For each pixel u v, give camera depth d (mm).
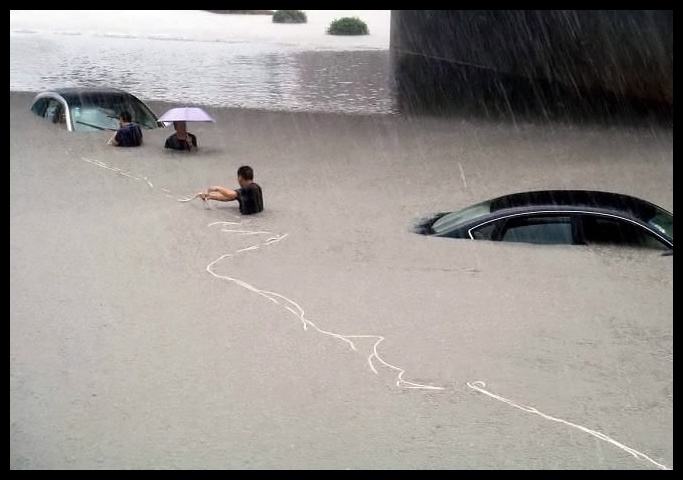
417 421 5797
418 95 26328
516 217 10156
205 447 5359
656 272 9172
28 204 12258
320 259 9820
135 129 16531
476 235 10375
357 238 10773
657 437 5637
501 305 8258
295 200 13086
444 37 37062
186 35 41000
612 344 7324
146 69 29219
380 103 24578
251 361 6801
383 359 6879
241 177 12070
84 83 25453
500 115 22719
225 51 35594
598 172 15781
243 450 5324
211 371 6570
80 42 35938
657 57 24094
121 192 13188
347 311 8016
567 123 21484
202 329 7492
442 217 11344
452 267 9422
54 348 7008
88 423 5676
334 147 17875
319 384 6367
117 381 6363
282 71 30688
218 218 11758
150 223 11336
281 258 9852
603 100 25250
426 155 17312
